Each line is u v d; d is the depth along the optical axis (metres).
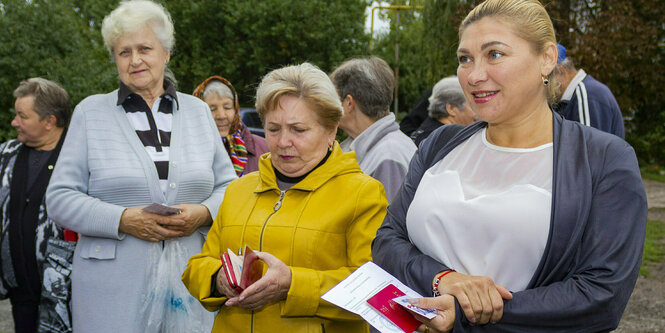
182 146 2.54
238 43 21.62
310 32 21.30
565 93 3.43
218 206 2.52
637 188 1.35
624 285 1.31
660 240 7.37
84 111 2.46
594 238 1.34
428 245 1.54
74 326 2.41
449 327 1.34
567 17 10.80
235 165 3.74
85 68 8.78
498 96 1.45
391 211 1.74
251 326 1.90
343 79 2.79
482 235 1.43
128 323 2.32
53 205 2.37
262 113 1.93
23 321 3.09
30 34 8.28
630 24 12.20
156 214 2.32
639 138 15.94
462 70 1.51
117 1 18.94
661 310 4.88
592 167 1.38
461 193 1.50
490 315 1.33
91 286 2.35
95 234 2.33
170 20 2.62
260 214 1.94
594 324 1.32
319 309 1.79
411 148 2.70
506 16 1.44
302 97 1.87
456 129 1.71
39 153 3.16
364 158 2.68
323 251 1.84
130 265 2.35
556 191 1.37
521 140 1.49
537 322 1.32
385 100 2.76
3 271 3.04
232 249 1.95
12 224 3.01
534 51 1.44
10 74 8.20
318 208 1.88
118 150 2.41
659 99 14.36
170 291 2.39
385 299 1.42
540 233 1.37
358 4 22.52
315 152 1.91
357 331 1.97
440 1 13.53
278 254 1.86
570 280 1.35
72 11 9.11
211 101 3.70
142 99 2.52
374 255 1.70
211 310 1.96
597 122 3.36
